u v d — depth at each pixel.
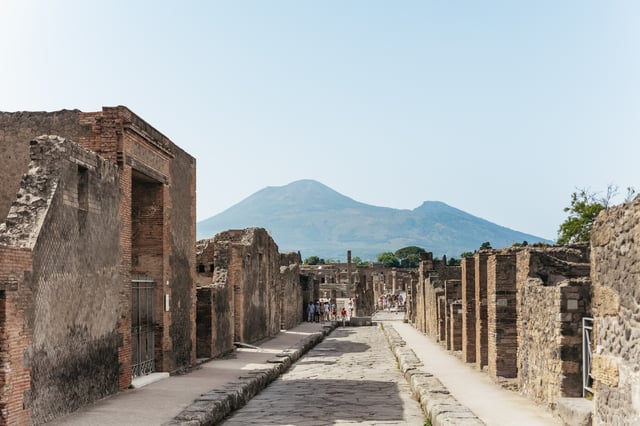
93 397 15.12
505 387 17.86
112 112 17.55
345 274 103.56
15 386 11.29
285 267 47.28
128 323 17.47
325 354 31.42
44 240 12.66
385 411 15.84
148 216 20.67
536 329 15.21
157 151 20.16
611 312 9.84
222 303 27.73
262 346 32.50
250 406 16.92
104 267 15.91
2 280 10.95
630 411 9.09
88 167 14.97
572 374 13.10
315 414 15.47
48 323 12.78
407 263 189.62
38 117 18.12
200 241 32.84
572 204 46.75
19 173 18.14
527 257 16.42
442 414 12.97
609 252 9.95
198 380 19.36
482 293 21.80
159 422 12.75
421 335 40.28
